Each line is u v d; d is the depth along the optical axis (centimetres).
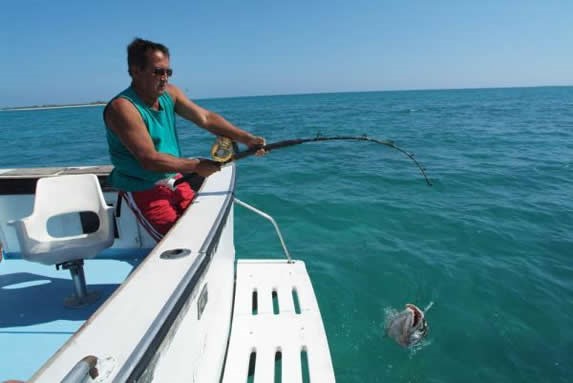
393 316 333
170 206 225
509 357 304
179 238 174
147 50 192
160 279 140
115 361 101
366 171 888
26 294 229
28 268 262
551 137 1456
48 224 264
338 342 317
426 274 416
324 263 442
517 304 366
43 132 2277
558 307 361
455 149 1206
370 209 614
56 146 1579
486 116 2628
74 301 218
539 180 789
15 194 264
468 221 555
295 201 658
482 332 330
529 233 515
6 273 255
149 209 218
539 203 636
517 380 282
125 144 194
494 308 361
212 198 229
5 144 1714
